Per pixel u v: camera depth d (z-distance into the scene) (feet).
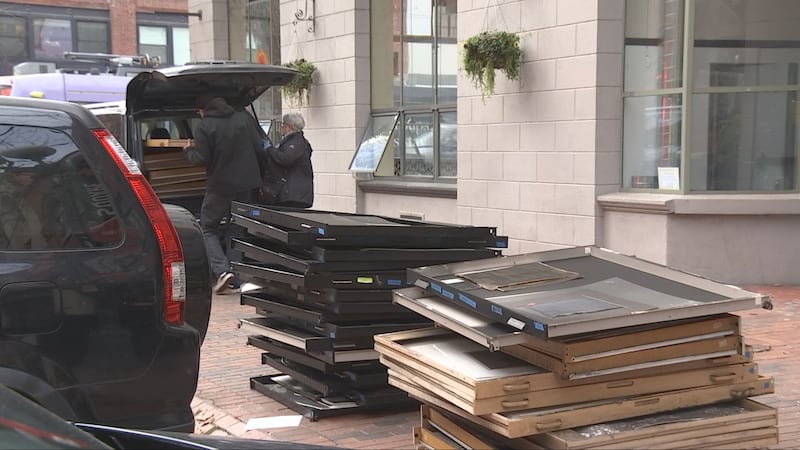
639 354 12.32
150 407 12.84
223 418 17.94
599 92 30.71
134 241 12.70
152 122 36.24
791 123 30.22
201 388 20.21
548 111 32.45
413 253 17.16
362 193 44.47
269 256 18.10
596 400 12.35
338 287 16.80
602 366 12.14
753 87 29.89
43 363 11.97
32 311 11.91
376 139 43.32
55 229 12.29
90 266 12.34
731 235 29.68
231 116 31.58
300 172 33.24
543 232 33.17
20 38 110.63
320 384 18.03
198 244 14.83
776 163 30.32
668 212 29.27
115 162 12.84
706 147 30.01
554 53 31.99
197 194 35.14
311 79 46.42
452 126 39.06
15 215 12.11
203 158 31.22
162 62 120.98
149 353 12.73
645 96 30.60
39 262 12.05
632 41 30.81
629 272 14.17
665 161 30.40
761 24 29.84
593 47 30.53
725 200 29.25
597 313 11.85
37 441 6.98
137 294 12.62
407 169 41.96
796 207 29.40
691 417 12.47
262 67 31.63
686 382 12.72
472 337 12.60
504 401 11.99
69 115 12.78
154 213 12.96
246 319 19.92
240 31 57.31
